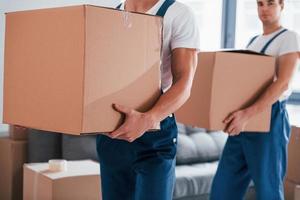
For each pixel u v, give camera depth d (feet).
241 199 7.62
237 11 13.20
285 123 7.18
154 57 3.77
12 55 3.80
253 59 6.33
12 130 9.59
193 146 11.18
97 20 3.31
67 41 3.36
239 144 7.30
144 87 3.72
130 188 4.78
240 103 6.33
